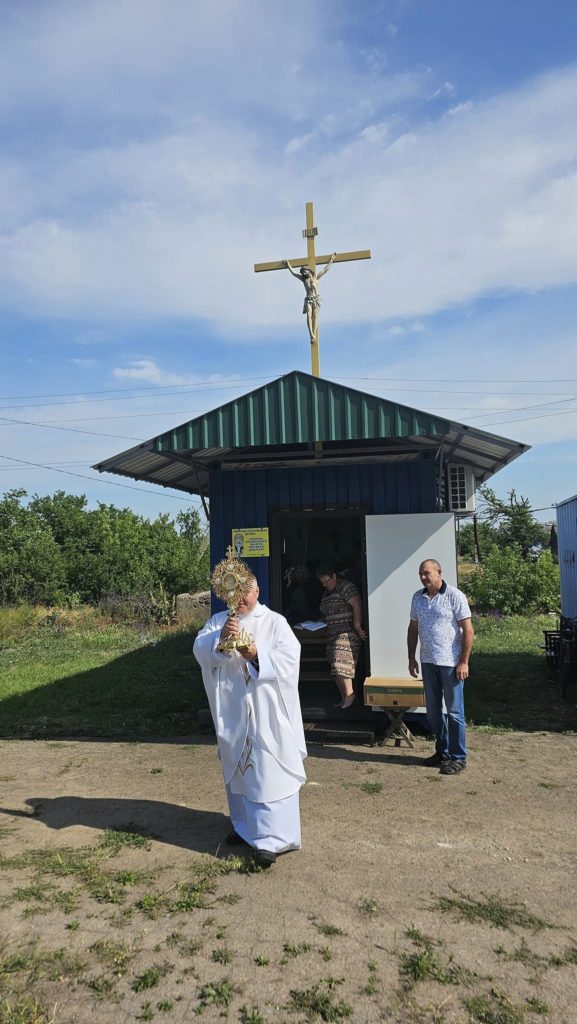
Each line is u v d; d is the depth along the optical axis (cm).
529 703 873
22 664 1238
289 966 303
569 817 482
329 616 753
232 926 336
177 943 321
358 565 946
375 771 593
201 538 2722
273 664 419
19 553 2262
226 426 670
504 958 310
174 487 978
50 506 2642
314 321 876
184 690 981
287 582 935
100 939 323
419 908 354
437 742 608
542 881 386
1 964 302
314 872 395
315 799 522
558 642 1026
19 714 846
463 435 673
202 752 664
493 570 1931
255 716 418
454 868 402
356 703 781
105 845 431
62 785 561
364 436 643
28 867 399
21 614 1814
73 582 2353
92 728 771
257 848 403
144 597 2122
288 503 773
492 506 2616
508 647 1340
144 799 523
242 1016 272
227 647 410
